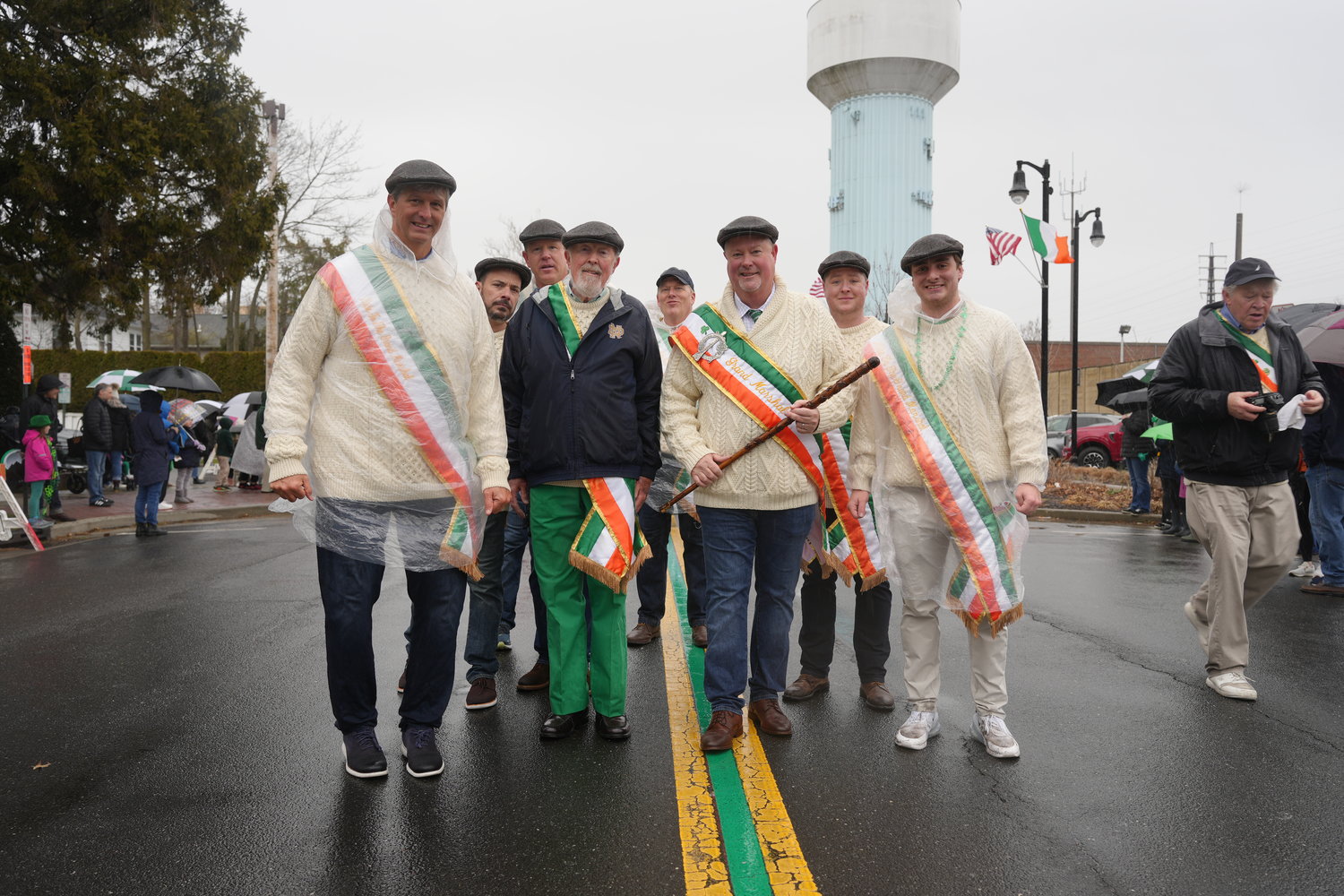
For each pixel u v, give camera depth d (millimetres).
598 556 3594
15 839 2893
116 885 2611
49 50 13562
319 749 3652
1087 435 21109
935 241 3600
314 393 3375
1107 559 8617
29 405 10531
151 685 4473
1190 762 3490
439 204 3355
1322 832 2908
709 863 2725
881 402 3832
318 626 5676
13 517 9312
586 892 2562
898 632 5617
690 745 3703
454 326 3436
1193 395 4176
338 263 3344
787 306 3828
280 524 11672
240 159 15188
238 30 15125
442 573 3424
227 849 2824
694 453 3695
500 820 3012
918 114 23078
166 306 16453
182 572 7750
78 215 13961
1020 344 3660
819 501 3852
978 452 3643
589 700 4156
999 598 3572
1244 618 4285
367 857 2771
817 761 3518
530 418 3752
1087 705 4164
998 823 2982
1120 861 2729
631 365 3764
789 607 3879
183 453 13508
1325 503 6656
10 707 4168
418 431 3326
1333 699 4262
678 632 5621
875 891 2566
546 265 4520
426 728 3455
